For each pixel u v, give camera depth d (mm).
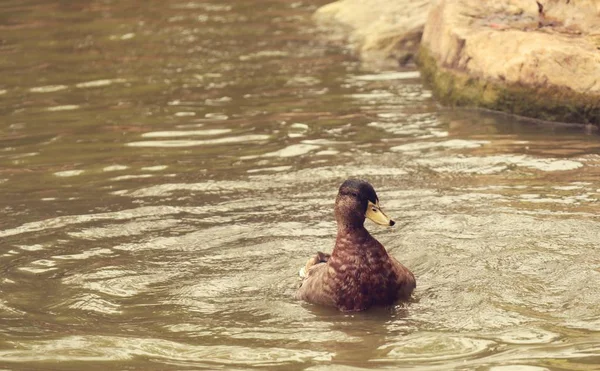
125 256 10688
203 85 18797
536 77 15547
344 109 16750
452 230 10914
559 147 13945
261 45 22125
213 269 10250
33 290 9867
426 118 16000
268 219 11609
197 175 13461
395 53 20250
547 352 7906
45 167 14133
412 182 12703
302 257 10461
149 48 22203
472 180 12664
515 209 11430
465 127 15328
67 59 21375
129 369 7918
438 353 8023
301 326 8773
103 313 9250
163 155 14508
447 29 17422
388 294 9125
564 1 16719
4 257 10766
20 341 8570
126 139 15438
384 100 17281
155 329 8812
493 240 10555
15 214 12148
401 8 22531
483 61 16359
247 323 8898
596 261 9859
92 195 12797
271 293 9602
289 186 12812
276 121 16125
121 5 27547
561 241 10422
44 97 18281
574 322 8570
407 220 11312
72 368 7965
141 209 12141
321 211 11812
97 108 17391
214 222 11594
